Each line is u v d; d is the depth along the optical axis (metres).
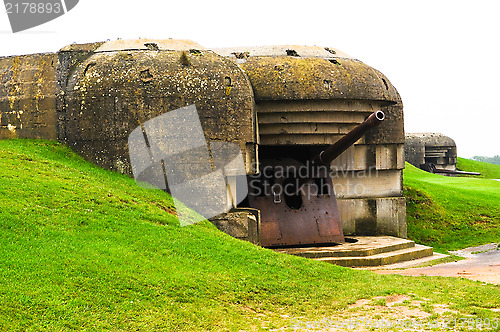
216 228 13.25
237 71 15.46
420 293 10.17
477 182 32.25
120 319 7.67
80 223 10.33
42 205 10.59
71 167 13.95
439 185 26.42
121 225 10.84
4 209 9.81
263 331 8.00
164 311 8.12
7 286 7.66
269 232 16.25
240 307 8.91
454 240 21.31
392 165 20.20
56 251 8.93
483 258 16.98
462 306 9.37
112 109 14.93
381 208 20.08
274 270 10.77
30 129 15.93
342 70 17.91
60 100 15.61
